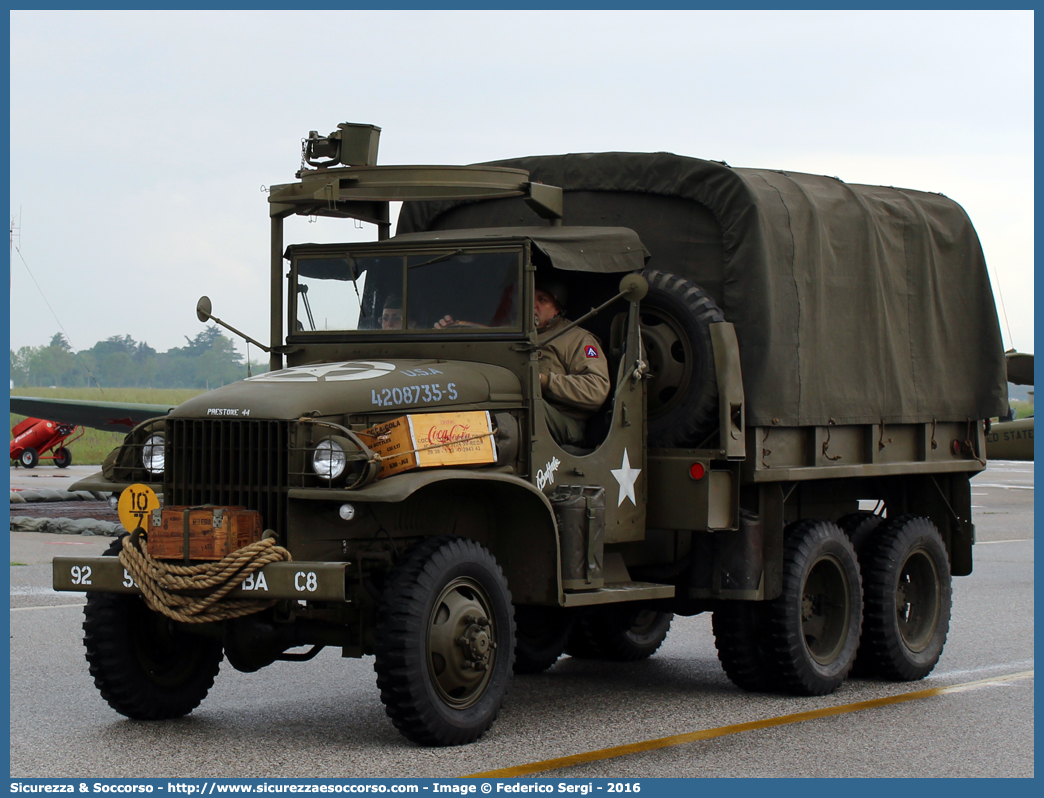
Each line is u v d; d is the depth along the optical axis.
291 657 7.38
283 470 6.72
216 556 6.58
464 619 6.87
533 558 7.51
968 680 9.56
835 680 8.96
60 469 31.55
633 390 8.47
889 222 10.05
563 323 8.47
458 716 6.86
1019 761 6.88
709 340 8.51
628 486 8.40
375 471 6.54
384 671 6.59
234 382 7.31
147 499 6.82
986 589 14.48
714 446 8.60
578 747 6.98
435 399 7.29
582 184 9.34
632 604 9.33
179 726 7.36
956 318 10.68
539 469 7.71
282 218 8.48
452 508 7.48
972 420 10.83
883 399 9.77
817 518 9.27
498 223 9.73
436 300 7.98
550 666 9.96
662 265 9.12
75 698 8.09
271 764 6.47
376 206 8.96
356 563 6.93
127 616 7.27
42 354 126.75
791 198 9.09
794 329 8.88
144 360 129.88
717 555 8.70
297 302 8.40
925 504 10.74
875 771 6.62
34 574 13.41
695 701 8.52
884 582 9.52
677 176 8.99
